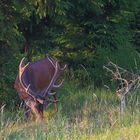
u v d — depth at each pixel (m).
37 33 49.31
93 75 48.66
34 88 37.59
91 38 49.50
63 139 28.69
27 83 37.12
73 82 48.09
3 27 38.62
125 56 49.06
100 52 49.00
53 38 49.53
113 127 31.98
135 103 36.91
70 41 49.69
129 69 48.09
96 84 48.56
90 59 49.09
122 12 49.59
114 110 34.66
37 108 35.78
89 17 49.50
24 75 37.19
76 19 49.50
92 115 36.12
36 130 30.89
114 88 46.16
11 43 39.62
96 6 47.59
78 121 34.59
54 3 40.03
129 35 52.16
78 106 40.19
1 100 39.44
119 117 32.91
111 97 42.22
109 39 49.53
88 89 45.59
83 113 36.91
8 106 39.34
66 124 31.44
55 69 39.59
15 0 38.75
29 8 39.72
